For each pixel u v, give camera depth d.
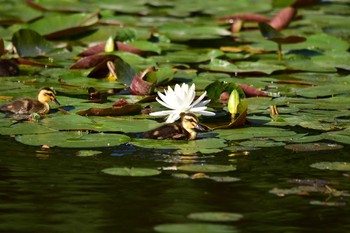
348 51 18.64
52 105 13.53
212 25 22.00
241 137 11.79
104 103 13.66
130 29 19.16
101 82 15.45
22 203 9.11
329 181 10.00
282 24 21.34
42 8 23.09
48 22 19.69
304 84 15.34
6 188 9.57
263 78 15.89
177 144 11.44
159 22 22.16
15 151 11.05
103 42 17.67
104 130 11.88
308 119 12.80
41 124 12.15
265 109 13.52
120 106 13.16
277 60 17.56
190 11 24.41
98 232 8.30
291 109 13.53
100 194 9.42
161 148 11.26
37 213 8.83
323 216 8.85
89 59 16.19
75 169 10.31
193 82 15.23
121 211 8.90
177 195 9.41
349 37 20.25
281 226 8.55
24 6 23.84
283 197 9.42
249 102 14.03
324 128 12.27
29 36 17.67
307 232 8.42
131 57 17.22
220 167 10.41
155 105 13.66
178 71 16.14
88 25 19.34
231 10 24.39
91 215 8.77
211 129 12.25
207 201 9.24
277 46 19.06
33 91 14.39
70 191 9.51
